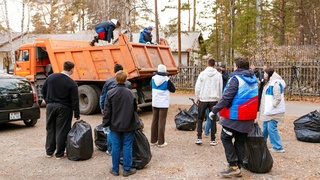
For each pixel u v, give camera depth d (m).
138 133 5.27
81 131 5.76
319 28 26.98
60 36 33.22
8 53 30.64
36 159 5.89
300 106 12.57
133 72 9.46
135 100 4.96
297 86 15.12
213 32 20.66
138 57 9.73
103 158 5.91
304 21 27.08
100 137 6.29
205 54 22.55
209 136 7.53
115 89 4.90
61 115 5.80
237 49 18.06
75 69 10.68
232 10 19.42
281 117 6.07
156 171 5.16
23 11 22.56
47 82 5.84
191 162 5.61
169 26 22.06
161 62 10.70
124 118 4.81
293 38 27.84
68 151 5.77
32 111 8.62
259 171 4.94
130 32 16.94
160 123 6.56
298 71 15.16
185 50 28.47
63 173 5.16
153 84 6.56
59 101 5.77
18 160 5.84
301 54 18.88
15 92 8.26
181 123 8.16
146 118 10.31
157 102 6.49
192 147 6.60
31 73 12.38
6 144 6.98
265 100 6.08
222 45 20.17
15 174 5.13
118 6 19.84
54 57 11.05
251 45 17.94
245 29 18.28
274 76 5.99
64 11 39.25
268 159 4.93
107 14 21.53
